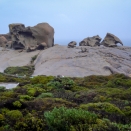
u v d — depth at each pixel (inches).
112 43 2135.8
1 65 1812.3
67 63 1475.1
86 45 2132.1
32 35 2186.3
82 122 266.2
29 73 1492.4
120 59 1635.1
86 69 1371.8
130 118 339.3
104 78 790.5
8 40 2608.3
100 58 1578.5
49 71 1359.5
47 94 465.1
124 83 671.8
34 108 351.6
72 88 593.3
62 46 2020.2
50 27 2234.3
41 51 2026.3
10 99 369.4
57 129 259.4
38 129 277.1
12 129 278.5
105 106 373.1
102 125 271.9
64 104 373.4
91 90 562.9
